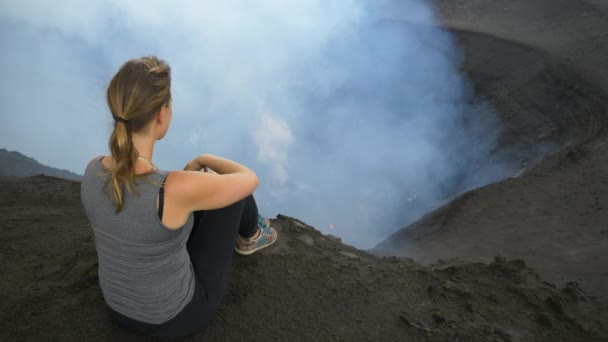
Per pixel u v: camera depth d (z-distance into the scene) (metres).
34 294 2.58
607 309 3.04
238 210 1.97
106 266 1.60
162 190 1.45
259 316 2.43
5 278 2.79
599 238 8.39
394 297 2.79
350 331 2.38
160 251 1.52
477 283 3.07
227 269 2.02
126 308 1.73
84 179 1.55
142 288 1.61
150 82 1.44
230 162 1.93
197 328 1.90
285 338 2.28
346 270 3.06
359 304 2.65
